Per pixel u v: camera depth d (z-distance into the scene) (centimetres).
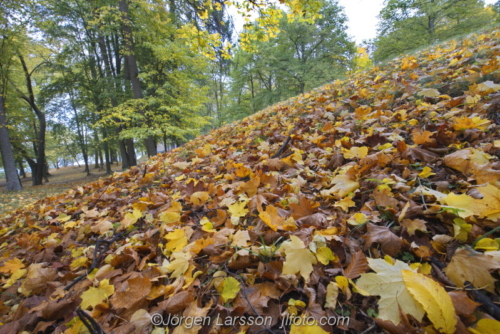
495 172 131
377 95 360
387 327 80
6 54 1280
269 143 358
